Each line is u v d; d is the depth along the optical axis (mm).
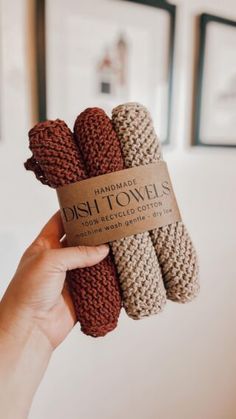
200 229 568
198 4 511
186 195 547
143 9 468
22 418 268
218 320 613
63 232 296
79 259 240
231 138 561
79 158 245
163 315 567
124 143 251
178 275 253
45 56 420
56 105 437
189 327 590
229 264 604
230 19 531
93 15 440
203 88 525
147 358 566
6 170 432
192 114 533
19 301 260
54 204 466
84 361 519
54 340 283
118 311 252
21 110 428
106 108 468
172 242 253
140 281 243
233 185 581
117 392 552
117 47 461
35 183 450
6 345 263
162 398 591
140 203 244
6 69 414
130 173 244
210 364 623
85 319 249
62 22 424
